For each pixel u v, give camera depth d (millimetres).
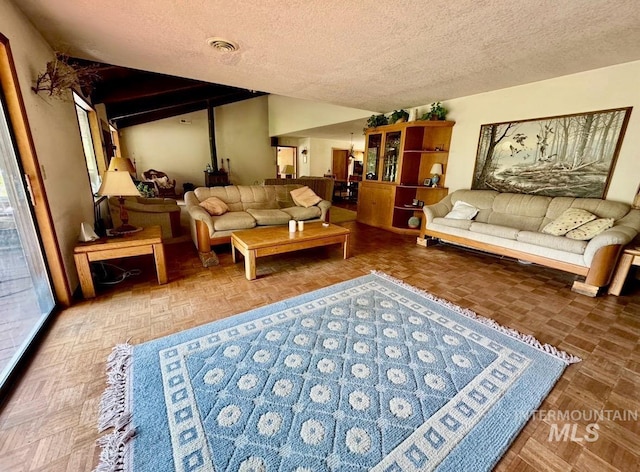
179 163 9203
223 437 1169
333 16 1938
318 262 3344
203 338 1817
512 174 3785
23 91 1887
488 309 2279
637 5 1767
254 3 1789
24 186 1872
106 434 1177
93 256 2312
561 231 2914
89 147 4316
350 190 8961
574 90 3158
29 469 1042
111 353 1667
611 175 2994
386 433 1198
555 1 1736
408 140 4770
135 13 1931
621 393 1441
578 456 1120
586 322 2102
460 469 1061
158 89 5141
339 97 4332
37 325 1845
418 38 2271
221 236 3400
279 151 12648
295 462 1078
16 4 1842
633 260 2439
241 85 3738
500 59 2732
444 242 4266
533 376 1542
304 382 1472
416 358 1673
